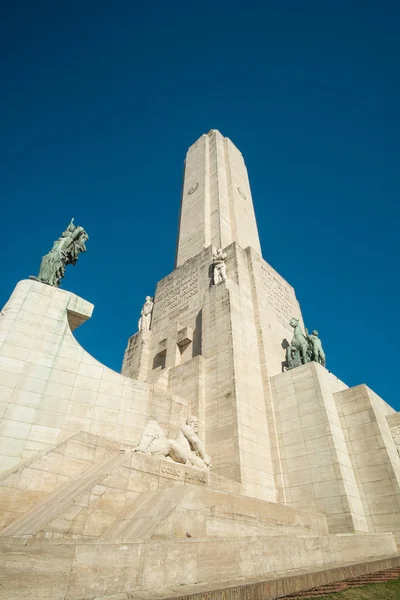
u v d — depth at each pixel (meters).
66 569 4.39
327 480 14.74
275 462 16.61
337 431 16.08
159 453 11.20
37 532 7.18
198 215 30.58
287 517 11.52
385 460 14.81
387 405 18.39
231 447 15.56
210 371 18.88
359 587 6.36
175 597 4.35
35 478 10.23
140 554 5.12
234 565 6.21
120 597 4.44
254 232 31.39
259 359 20.19
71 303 15.88
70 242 18.09
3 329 14.02
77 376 14.65
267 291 24.88
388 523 13.73
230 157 34.91
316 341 20.50
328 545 8.77
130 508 8.78
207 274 24.64
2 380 12.98
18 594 3.94
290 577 5.89
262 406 18.22
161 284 28.58
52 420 13.24
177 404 17.23
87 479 9.62
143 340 25.41
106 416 14.59
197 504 8.38
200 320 22.73
